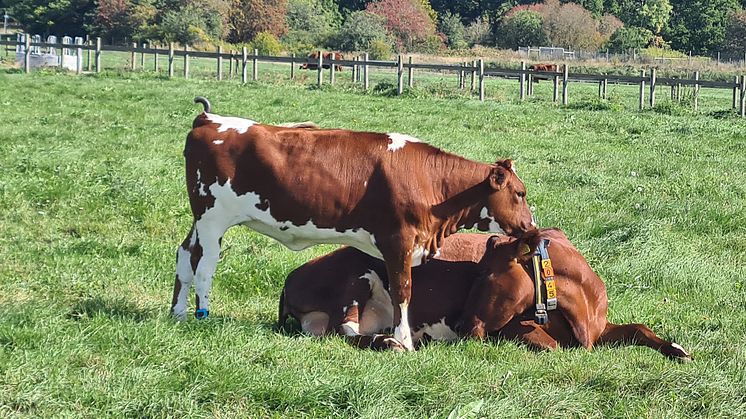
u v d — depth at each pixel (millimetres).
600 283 6805
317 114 22281
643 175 15469
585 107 27781
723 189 14062
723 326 7543
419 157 6871
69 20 87875
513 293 6523
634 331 6746
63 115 20172
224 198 6871
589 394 5734
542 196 12914
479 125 21328
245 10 77500
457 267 6855
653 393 5746
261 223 6957
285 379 5664
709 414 5543
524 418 5355
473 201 6906
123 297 7707
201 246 6992
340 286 6840
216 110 22172
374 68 53156
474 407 5223
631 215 11992
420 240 6781
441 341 6789
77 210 11148
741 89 27125
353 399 5410
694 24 96375
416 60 65250
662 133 21422
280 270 8758
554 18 86500
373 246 6789
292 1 87312
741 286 8977
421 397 5547
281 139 6879
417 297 6824
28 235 10023
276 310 7781
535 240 6434
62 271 8539
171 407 5250
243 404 5398
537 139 19328
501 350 6414
